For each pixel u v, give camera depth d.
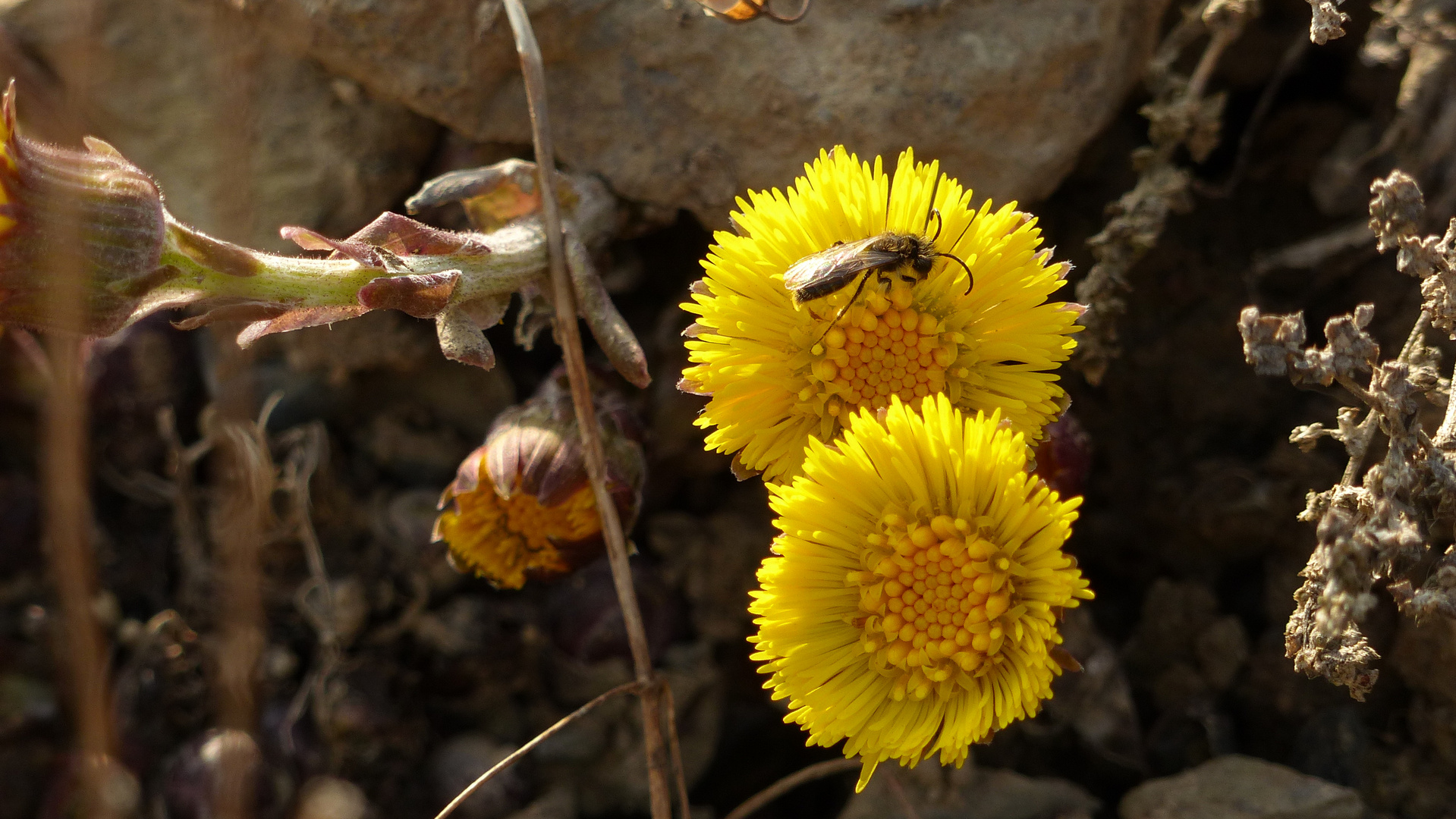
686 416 0.22
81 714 0.17
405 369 0.22
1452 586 0.16
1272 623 0.21
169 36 0.22
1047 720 0.21
